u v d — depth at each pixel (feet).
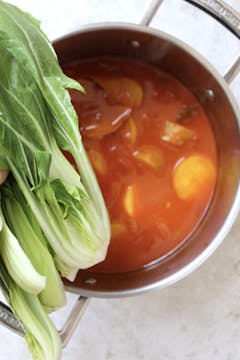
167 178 2.05
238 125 1.91
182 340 2.19
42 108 1.67
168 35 1.86
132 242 2.06
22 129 1.64
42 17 2.14
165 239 2.07
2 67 1.59
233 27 1.86
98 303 2.17
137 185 2.04
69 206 1.73
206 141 2.09
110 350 2.16
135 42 1.96
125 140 2.03
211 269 2.20
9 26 1.59
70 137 1.71
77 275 2.04
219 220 2.02
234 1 2.19
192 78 2.03
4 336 2.13
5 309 1.82
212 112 2.07
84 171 1.76
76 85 1.67
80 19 2.16
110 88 2.06
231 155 2.03
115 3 2.17
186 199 2.07
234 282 2.20
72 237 1.78
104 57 2.07
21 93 1.62
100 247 1.83
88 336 2.16
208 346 2.19
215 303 2.20
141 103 2.07
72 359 2.15
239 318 2.20
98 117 2.03
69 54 2.00
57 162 1.71
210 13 1.86
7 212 1.75
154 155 2.04
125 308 2.18
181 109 2.08
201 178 2.08
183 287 2.19
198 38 2.19
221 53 2.19
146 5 2.17
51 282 1.78
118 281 2.03
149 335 2.18
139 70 2.09
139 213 2.05
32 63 1.61
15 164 1.67
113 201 2.03
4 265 1.76
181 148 2.06
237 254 2.20
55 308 1.85
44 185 1.66
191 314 2.19
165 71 2.09
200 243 2.06
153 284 1.92
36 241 1.74
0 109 1.59
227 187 2.03
